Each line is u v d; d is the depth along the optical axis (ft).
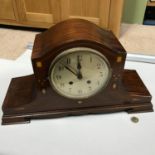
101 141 1.70
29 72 2.50
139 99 1.91
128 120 1.88
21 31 5.19
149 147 1.64
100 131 1.79
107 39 1.70
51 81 1.68
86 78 1.72
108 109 1.92
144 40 4.65
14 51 4.33
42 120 1.90
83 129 1.81
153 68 2.51
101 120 1.89
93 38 1.55
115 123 1.86
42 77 1.66
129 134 1.75
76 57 1.58
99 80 1.74
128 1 5.15
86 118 1.91
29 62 2.69
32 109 1.87
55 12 4.65
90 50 1.55
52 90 1.75
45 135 1.76
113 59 1.63
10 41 4.75
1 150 1.63
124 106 1.94
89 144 1.68
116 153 1.60
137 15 5.40
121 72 1.72
